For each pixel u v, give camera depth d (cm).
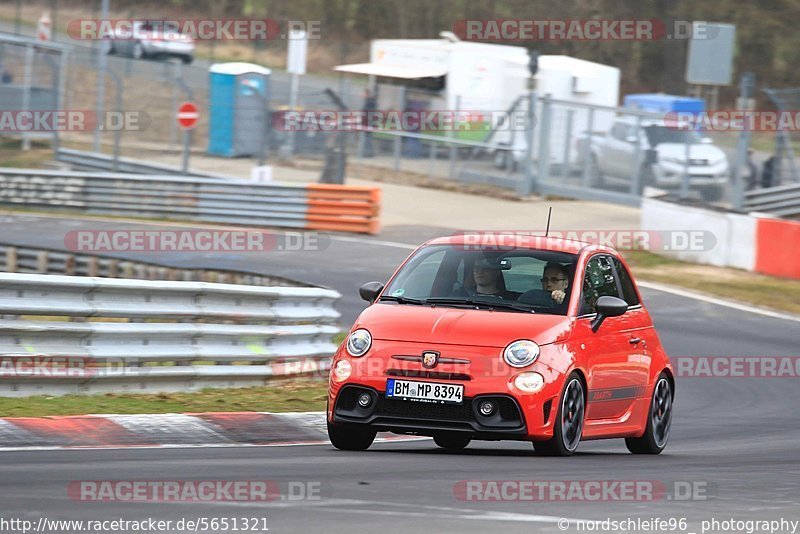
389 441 3244
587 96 12219
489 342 2753
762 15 18600
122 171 11581
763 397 4788
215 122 12569
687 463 3000
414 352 2750
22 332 3400
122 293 3662
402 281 3072
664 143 9581
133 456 2569
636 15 18300
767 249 7950
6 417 2970
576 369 2841
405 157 12075
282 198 9362
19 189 10331
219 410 3484
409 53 12950
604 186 10100
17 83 13088
